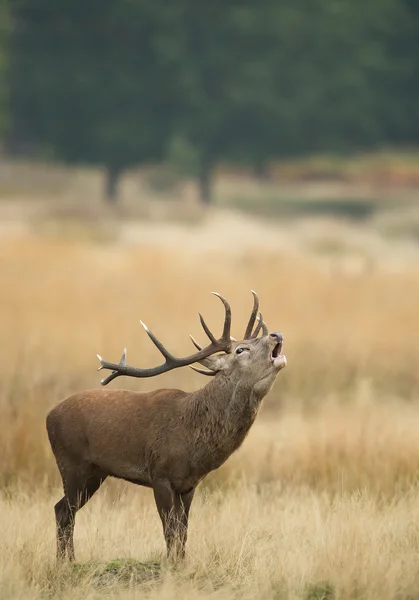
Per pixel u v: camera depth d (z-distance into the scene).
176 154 158.88
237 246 88.75
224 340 21.39
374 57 175.88
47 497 26.16
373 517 22.98
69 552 21.44
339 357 45.59
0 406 32.12
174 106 160.75
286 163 197.88
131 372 21.70
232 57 161.25
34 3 160.38
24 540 21.70
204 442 20.97
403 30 196.50
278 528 23.34
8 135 182.88
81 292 57.28
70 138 159.88
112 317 50.91
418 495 25.22
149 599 18.50
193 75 156.88
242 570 20.27
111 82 158.12
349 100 166.25
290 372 43.78
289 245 96.25
